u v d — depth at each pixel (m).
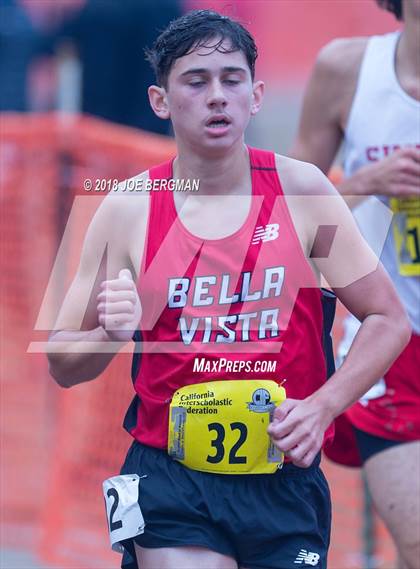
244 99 11.16
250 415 11.21
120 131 19.36
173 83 11.20
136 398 12.00
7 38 25.70
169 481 11.39
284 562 11.41
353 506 18.73
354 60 14.57
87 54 24.05
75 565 18.80
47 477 19.52
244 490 11.39
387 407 13.91
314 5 34.53
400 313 11.70
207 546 11.21
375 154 14.45
